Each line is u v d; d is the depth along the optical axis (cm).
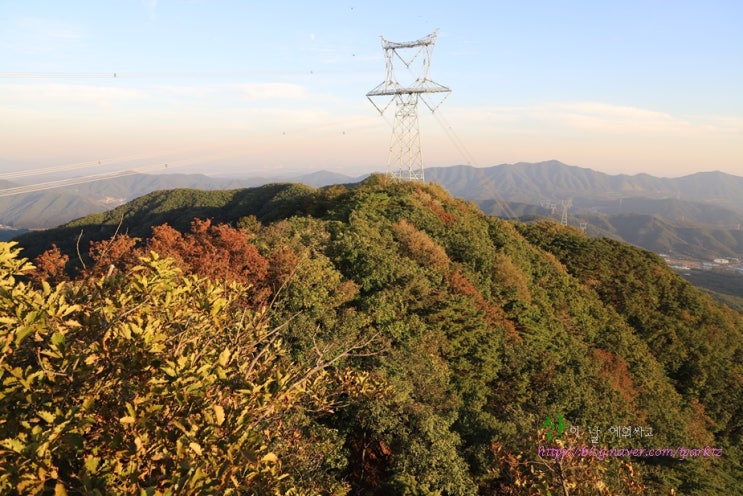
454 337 2308
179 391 526
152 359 570
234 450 506
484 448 1435
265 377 658
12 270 627
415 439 1317
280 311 1744
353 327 1894
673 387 3991
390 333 2045
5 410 485
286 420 1019
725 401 4034
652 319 4734
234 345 742
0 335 492
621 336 4131
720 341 4788
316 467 1122
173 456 505
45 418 439
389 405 1420
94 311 597
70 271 2988
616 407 2552
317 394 960
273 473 595
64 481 479
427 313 2391
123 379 555
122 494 445
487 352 2330
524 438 1354
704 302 5334
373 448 1398
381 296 2266
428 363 1917
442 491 1227
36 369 546
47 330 536
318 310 1919
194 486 439
